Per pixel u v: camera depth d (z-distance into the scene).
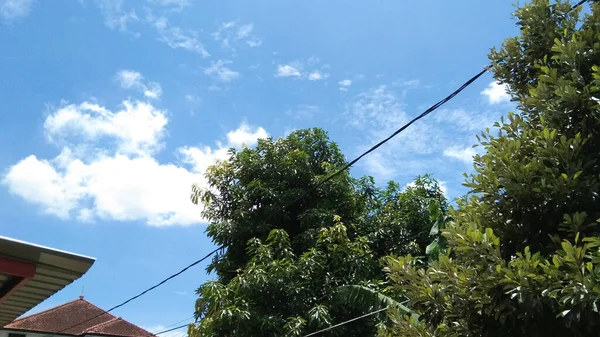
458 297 4.68
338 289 9.75
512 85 5.94
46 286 4.99
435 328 5.31
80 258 4.35
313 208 11.66
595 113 4.64
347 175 12.43
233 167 12.36
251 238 11.33
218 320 9.27
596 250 4.30
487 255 4.45
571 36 5.40
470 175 5.16
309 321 9.39
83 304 25.70
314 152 13.03
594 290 3.70
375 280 10.19
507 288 4.16
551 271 4.00
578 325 3.95
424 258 11.66
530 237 4.89
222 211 12.21
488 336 4.59
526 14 5.82
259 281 9.68
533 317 4.16
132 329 23.59
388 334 6.24
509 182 4.75
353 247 10.55
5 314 6.77
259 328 9.46
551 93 5.07
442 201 12.66
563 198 4.54
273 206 11.57
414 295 5.18
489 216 5.09
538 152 4.78
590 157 4.71
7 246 3.98
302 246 11.19
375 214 12.79
